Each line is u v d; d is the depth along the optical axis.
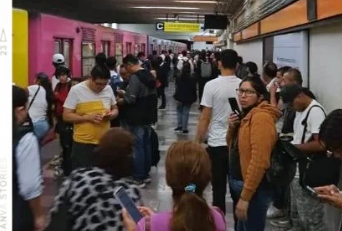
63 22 11.25
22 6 25.77
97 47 15.45
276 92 6.27
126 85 7.57
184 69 11.90
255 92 3.59
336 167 3.06
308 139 4.36
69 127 6.97
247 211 3.53
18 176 3.04
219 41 45.53
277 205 5.48
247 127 3.53
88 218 2.67
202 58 19.25
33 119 6.43
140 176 6.95
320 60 6.96
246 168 3.55
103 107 5.25
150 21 39.75
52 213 2.78
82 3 25.81
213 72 17.47
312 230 4.00
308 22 6.68
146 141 6.99
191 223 1.96
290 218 5.29
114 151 2.75
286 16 8.62
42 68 9.62
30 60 9.38
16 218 3.04
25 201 3.09
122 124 6.80
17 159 3.03
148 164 7.07
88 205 2.68
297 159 3.48
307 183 3.18
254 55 16.67
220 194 4.70
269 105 3.58
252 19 15.69
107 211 2.66
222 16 26.61
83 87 5.25
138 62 6.81
